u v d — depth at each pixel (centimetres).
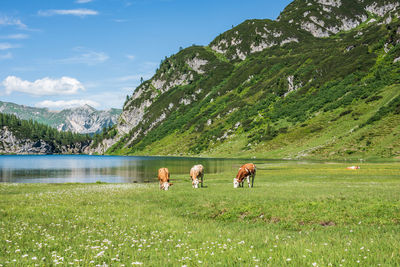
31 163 15712
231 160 15625
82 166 12738
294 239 1148
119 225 1433
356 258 799
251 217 1798
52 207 1988
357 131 15050
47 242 1051
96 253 901
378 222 1536
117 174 8488
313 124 19138
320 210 1759
